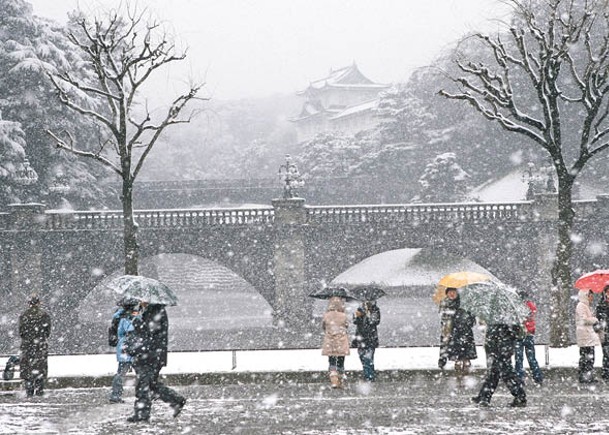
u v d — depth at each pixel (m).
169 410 13.87
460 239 49.06
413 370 17.75
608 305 16.66
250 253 49.31
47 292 47.94
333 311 16.72
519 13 24.69
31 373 15.95
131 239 22.92
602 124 73.12
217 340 50.59
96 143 63.34
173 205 87.56
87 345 49.59
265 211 49.31
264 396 15.74
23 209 47.81
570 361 18.86
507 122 22.86
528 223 48.53
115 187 84.50
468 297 13.39
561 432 10.87
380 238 49.31
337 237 49.28
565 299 22.44
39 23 60.56
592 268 48.16
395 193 86.75
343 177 90.31
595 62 22.48
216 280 84.38
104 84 23.66
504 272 48.81
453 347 16.38
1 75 57.69
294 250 48.78
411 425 11.68
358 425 11.80
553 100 22.30
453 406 13.70
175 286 84.25
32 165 58.97
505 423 11.72
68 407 14.30
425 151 91.38
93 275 48.34
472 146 87.56
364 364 17.44
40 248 47.91
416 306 60.81
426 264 69.38
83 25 25.11
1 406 14.49
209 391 16.61
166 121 23.69
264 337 50.59
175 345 49.44
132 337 12.50
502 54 22.97
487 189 81.19
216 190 88.31
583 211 48.28
